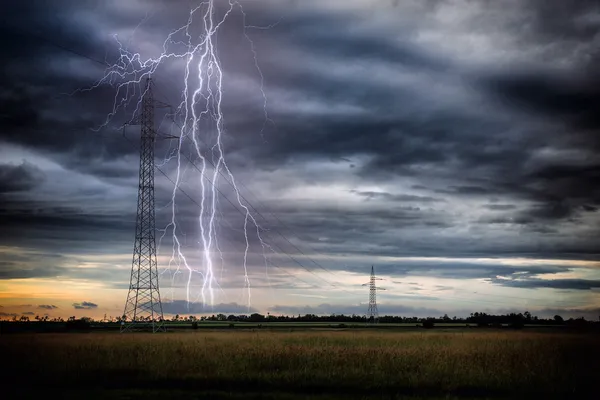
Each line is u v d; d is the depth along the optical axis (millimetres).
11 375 31016
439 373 30422
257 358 34656
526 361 33562
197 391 26734
